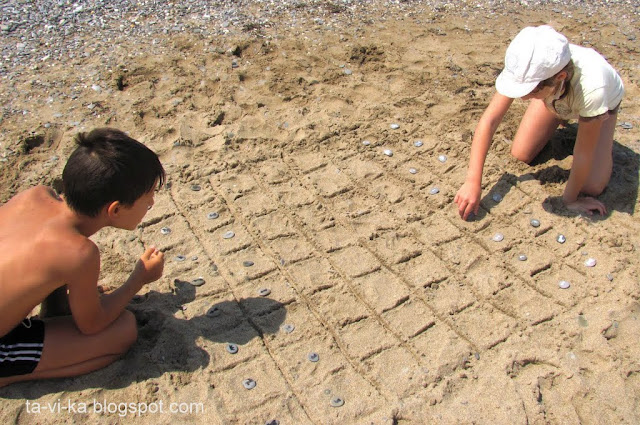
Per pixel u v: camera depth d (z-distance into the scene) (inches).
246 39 204.1
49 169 148.9
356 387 102.1
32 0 223.1
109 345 101.8
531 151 149.6
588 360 106.1
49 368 98.3
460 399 100.0
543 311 115.7
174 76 184.5
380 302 117.8
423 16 226.7
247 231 134.3
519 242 131.3
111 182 92.5
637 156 153.7
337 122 167.2
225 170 151.6
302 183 147.9
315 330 111.9
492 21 224.4
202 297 117.5
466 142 159.0
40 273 90.3
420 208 140.5
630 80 185.2
